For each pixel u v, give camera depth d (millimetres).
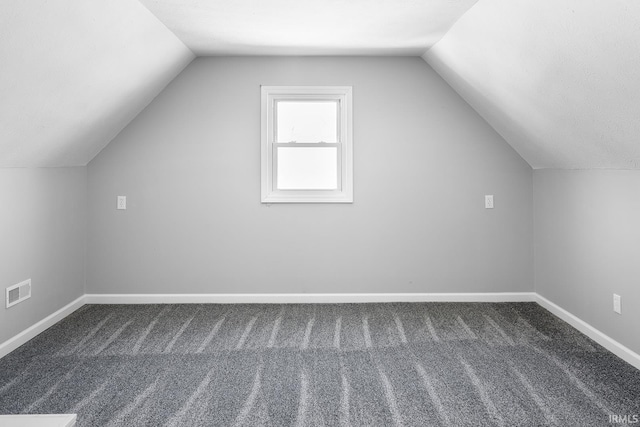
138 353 3514
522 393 2859
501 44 3197
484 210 4789
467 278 4812
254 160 4754
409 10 3311
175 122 4730
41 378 3096
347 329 4016
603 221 3598
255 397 2848
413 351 3527
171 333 3932
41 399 2811
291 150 4844
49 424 1329
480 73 3836
